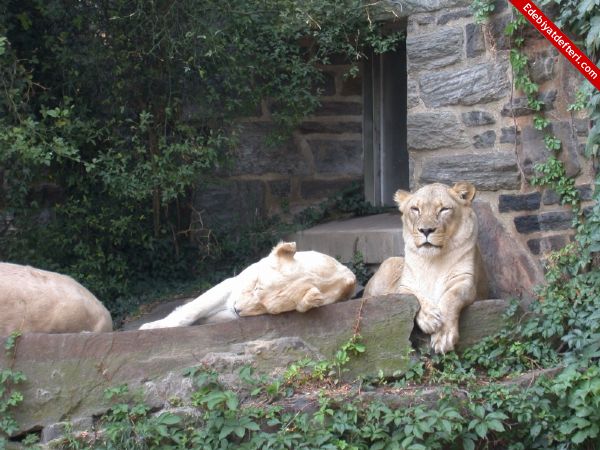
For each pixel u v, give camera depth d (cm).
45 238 1011
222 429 664
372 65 1148
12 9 972
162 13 952
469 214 787
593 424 688
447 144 906
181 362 718
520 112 866
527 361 763
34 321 721
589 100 800
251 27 992
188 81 1012
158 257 1074
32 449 669
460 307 758
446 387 697
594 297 780
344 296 765
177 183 976
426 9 927
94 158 948
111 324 778
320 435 666
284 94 1029
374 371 734
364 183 1151
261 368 718
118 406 689
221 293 762
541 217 854
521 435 706
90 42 980
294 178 1150
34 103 989
